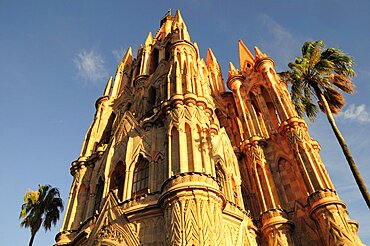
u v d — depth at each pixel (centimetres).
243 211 2880
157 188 2583
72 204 3250
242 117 4103
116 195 2681
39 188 4078
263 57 4478
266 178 3316
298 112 3516
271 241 2823
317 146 3400
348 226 2586
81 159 3666
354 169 2000
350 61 2814
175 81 3347
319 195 2795
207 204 2211
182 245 1978
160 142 2917
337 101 2811
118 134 3362
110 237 2388
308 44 3012
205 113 3012
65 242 2869
